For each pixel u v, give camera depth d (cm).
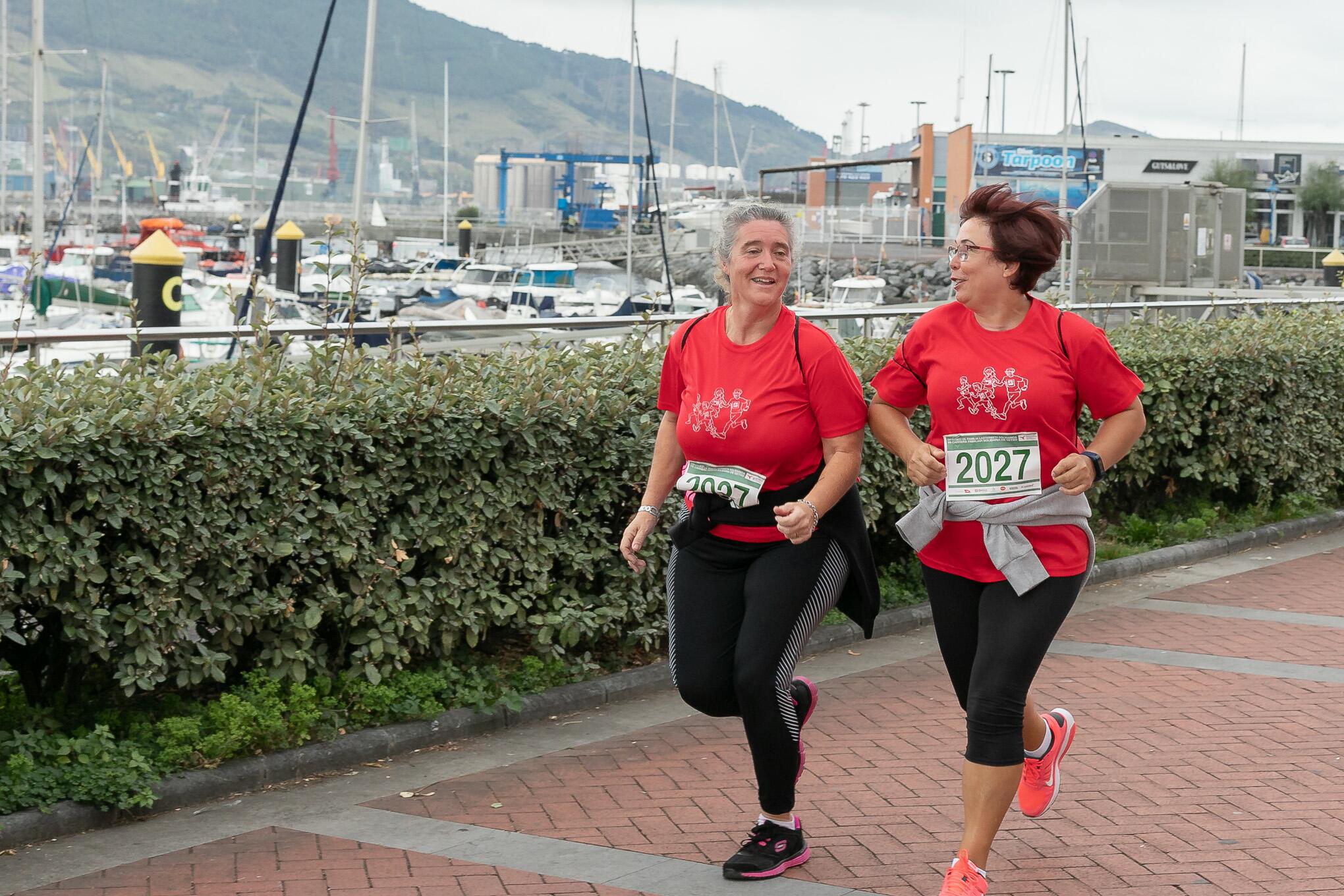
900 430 484
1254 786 588
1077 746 642
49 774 550
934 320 473
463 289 5181
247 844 530
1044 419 457
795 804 552
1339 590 991
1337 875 495
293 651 636
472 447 688
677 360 505
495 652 750
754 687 468
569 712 709
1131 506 1201
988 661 454
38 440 548
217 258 7444
